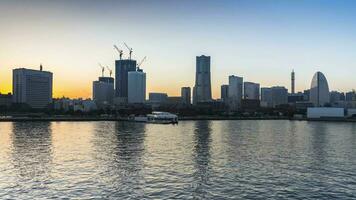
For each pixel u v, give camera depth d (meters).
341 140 188.00
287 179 90.50
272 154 132.50
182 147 152.25
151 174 95.56
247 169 103.00
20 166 105.94
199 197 74.94
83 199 73.31
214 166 107.31
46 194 76.56
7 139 181.50
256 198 74.38
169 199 73.62
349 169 103.56
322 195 76.56
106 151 138.12
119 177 91.88
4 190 79.50
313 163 113.25
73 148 147.00
